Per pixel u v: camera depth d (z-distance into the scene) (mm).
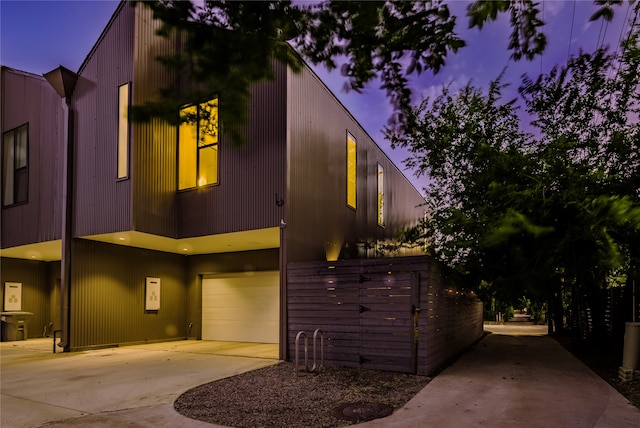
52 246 13867
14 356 11227
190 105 1755
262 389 7301
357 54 1664
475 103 6051
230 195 11602
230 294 14695
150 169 11773
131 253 13680
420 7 1497
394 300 8859
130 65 11617
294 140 11242
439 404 6320
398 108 1738
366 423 5480
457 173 10469
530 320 31172
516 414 5773
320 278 9789
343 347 9289
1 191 14719
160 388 7449
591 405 6203
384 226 18031
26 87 14406
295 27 1622
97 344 12445
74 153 12477
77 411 6164
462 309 12539
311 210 11898
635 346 7875
